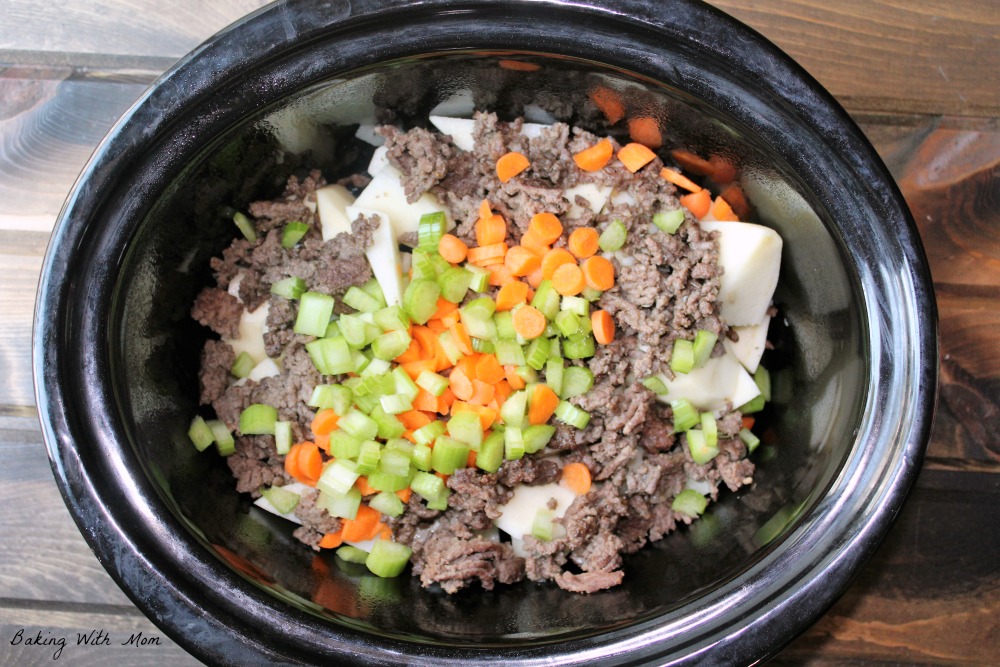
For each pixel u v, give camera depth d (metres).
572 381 0.59
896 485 0.52
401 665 0.51
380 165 0.60
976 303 0.63
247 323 0.60
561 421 0.59
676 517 0.60
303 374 0.59
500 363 0.58
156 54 0.62
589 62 0.53
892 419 0.52
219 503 0.57
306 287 0.59
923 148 0.62
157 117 0.51
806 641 0.63
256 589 0.51
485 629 0.54
